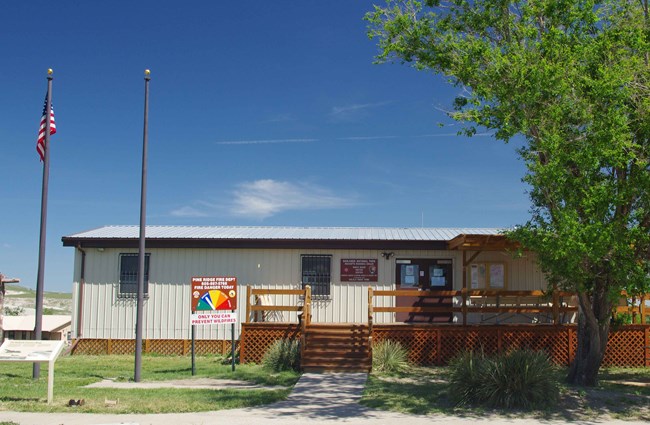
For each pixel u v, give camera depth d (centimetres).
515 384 1184
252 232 2234
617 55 1235
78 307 2122
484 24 1352
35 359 1172
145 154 1566
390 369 1672
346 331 1781
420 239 2061
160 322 2105
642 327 1866
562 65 1190
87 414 1085
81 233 2175
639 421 1095
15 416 1057
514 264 2070
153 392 1327
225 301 1691
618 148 1145
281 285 2100
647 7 1313
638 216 1231
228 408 1162
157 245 2106
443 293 1828
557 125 1205
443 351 1842
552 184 1187
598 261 1223
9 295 7031
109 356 2045
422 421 1062
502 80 1217
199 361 1930
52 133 1569
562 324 1859
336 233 2211
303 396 1306
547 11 1268
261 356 1875
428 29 1387
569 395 1266
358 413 1130
